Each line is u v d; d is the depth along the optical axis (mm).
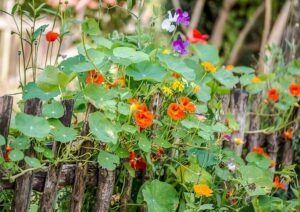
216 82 2990
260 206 2561
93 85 2166
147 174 2490
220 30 7426
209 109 2762
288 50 3867
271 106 3389
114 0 2857
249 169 2549
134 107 2178
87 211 2414
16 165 2023
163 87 2377
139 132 2277
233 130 2922
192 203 2309
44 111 2061
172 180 2545
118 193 2463
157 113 2422
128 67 2350
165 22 2609
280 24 6289
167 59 2447
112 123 2154
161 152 2459
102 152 2189
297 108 3307
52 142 2223
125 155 2277
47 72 2121
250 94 3246
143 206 2492
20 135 2076
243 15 7801
